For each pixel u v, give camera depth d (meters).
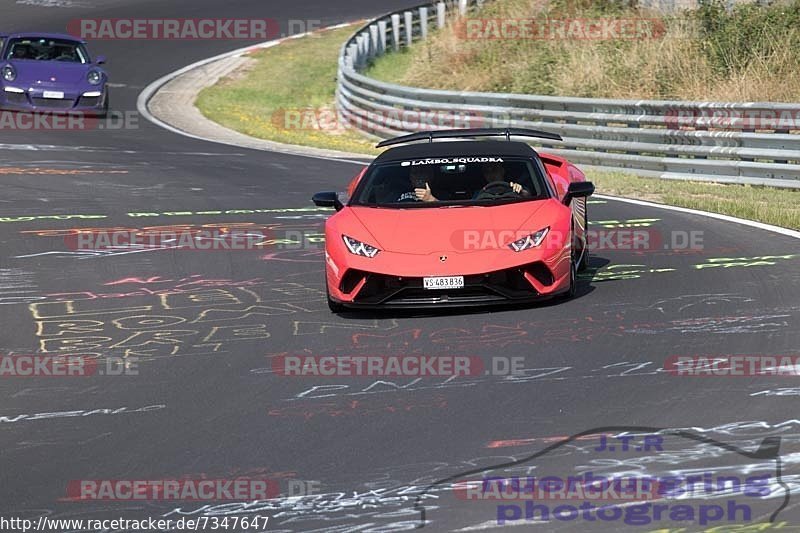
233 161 71.50
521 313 31.08
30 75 84.31
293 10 149.12
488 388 23.98
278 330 30.39
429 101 83.44
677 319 29.47
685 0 94.69
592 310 31.02
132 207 53.41
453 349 27.47
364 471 19.27
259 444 21.00
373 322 30.89
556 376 24.66
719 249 39.88
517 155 35.28
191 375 26.30
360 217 33.00
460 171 34.62
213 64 122.69
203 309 33.34
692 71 84.06
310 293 35.12
